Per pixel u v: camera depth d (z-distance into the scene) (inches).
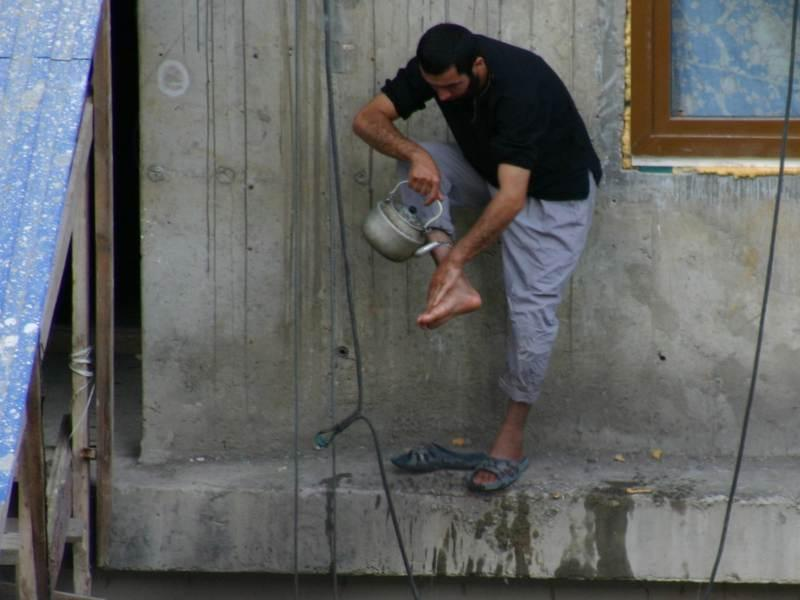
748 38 606.5
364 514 592.4
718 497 587.8
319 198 609.0
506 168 532.4
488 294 616.7
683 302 616.1
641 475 609.3
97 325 562.3
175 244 613.3
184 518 597.0
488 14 594.2
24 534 471.8
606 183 607.5
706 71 608.4
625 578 592.7
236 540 597.0
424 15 595.2
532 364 578.6
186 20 597.0
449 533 590.9
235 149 606.2
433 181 546.0
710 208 609.0
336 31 597.0
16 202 450.6
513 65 534.9
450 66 518.6
